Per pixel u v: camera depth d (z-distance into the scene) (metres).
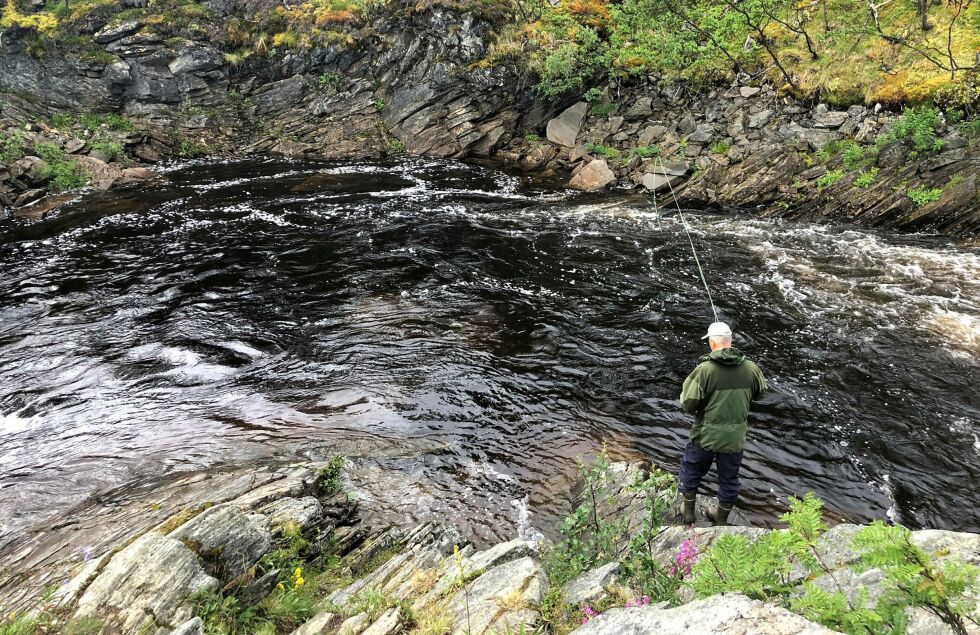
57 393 7.86
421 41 24.89
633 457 6.54
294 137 24.89
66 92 23.48
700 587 2.35
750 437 6.84
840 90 17.06
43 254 13.13
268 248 13.22
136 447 6.64
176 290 11.12
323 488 5.53
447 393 7.84
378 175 20.28
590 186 18.31
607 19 24.72
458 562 3.35
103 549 4.29
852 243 12.70
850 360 8.33
